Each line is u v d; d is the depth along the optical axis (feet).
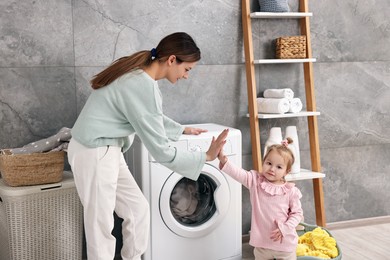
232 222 9.16
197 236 8.80
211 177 8.84
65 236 8.39
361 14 11.24
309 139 10.73
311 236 9.16
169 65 6.98
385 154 11.90
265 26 10.52
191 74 10.08
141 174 8.41
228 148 8.89
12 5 8.79
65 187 8.20
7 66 8.87
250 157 10.74
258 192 8.03
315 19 10.87
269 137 10.18
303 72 10.94
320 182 10.60
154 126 6.75
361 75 11.41
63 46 9.18
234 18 10.29
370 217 11.93
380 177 11.91
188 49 6.89
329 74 11.13
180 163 6.94
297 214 7.86
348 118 11.43
